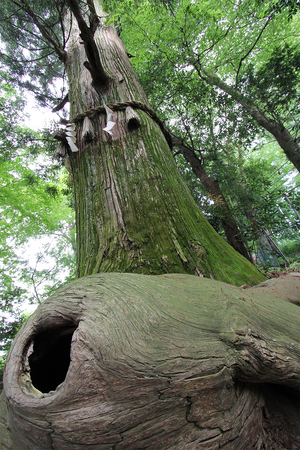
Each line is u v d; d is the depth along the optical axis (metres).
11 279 8.76
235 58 10.41
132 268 1.55
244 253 6.87
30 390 0.78
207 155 9.60
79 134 2.59
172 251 1.64
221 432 0.73
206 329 0.87
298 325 1.06
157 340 0.77
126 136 2.34
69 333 1.00
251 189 7.29
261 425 0.88
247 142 8.52
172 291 1.03
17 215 11.41
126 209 1.88
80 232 2.05
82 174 2.32
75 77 3.49
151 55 7.19
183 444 0.68
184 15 6.68
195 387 0.72
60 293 1.02
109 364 0.68
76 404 0.65
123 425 0.65
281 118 8.15
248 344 0.86
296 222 6.29
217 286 1.17
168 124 8.47
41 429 0.67
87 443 0.63
